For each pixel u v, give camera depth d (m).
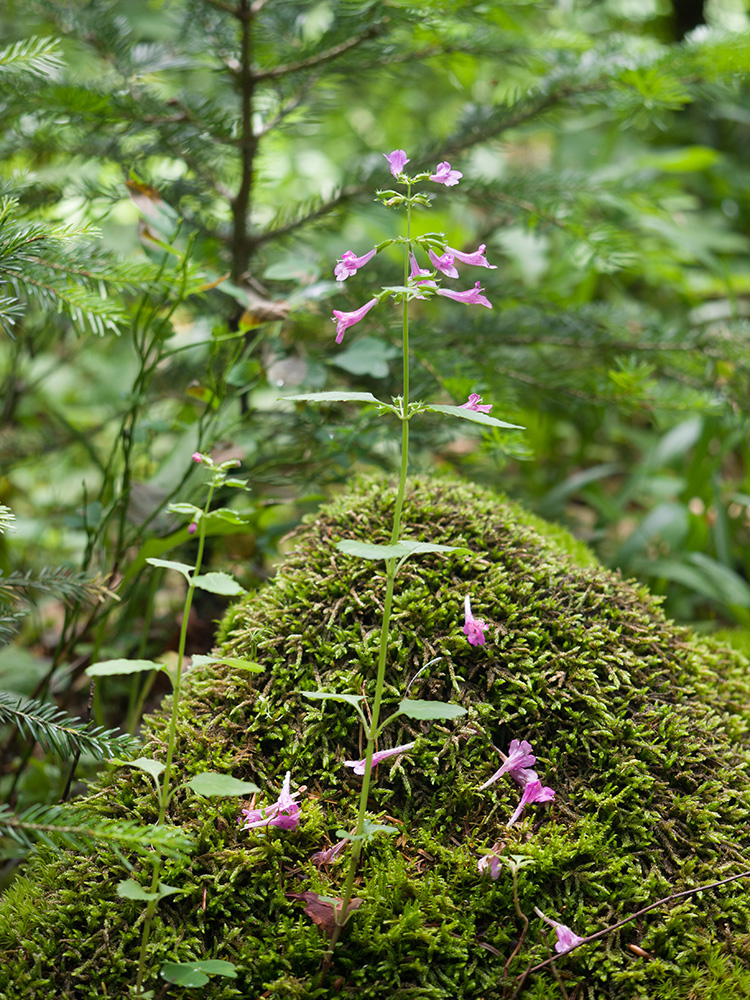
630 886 1.35
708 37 2.19
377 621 1.61
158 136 2.28
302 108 2.41
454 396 2.11
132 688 2.02
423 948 1.27
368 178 2.44
